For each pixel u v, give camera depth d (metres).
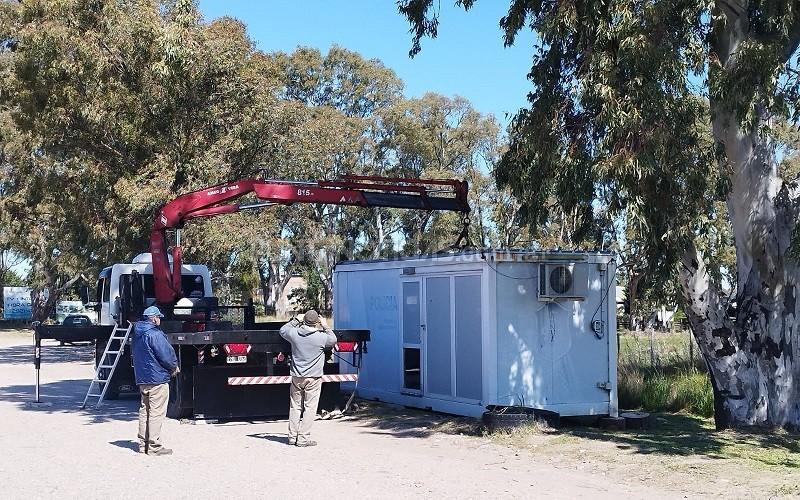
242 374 14.32
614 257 14.33
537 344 13.81
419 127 56.56
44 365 28.22
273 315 63.53
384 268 16.34
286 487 8.94
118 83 25.52
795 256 11.67
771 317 12.74
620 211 11.24
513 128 12.52
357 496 8.52
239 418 14.53
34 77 26.09
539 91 12.14
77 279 61.75
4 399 17.91
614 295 14.33
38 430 13.21
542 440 11.93
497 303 13.59
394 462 10.45
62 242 44.41
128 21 25.02
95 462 10.41
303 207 54.47
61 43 24.94
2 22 27.06
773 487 8.93
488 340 13.52
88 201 29.39
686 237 11.24
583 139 11.62
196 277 20.16
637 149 10.75
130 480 9.30
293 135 28.19
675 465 10.12
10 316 72.56
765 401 12.77
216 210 16.78
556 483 9.22
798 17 11.43
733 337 12.89
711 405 14.62
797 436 12.33
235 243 27.98
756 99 11.14
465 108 57.31
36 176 31.72
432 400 14.91
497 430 12.52
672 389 15.60
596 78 10.89
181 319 16.44
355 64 61.03
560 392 13.89
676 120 10.84
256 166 27.53
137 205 24.80
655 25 10.81
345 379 14.45
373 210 60.34
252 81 26.73
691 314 12.94
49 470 9.88
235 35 26.48
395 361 16.00
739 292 12.99
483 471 9.89
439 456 10.90
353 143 53.44
